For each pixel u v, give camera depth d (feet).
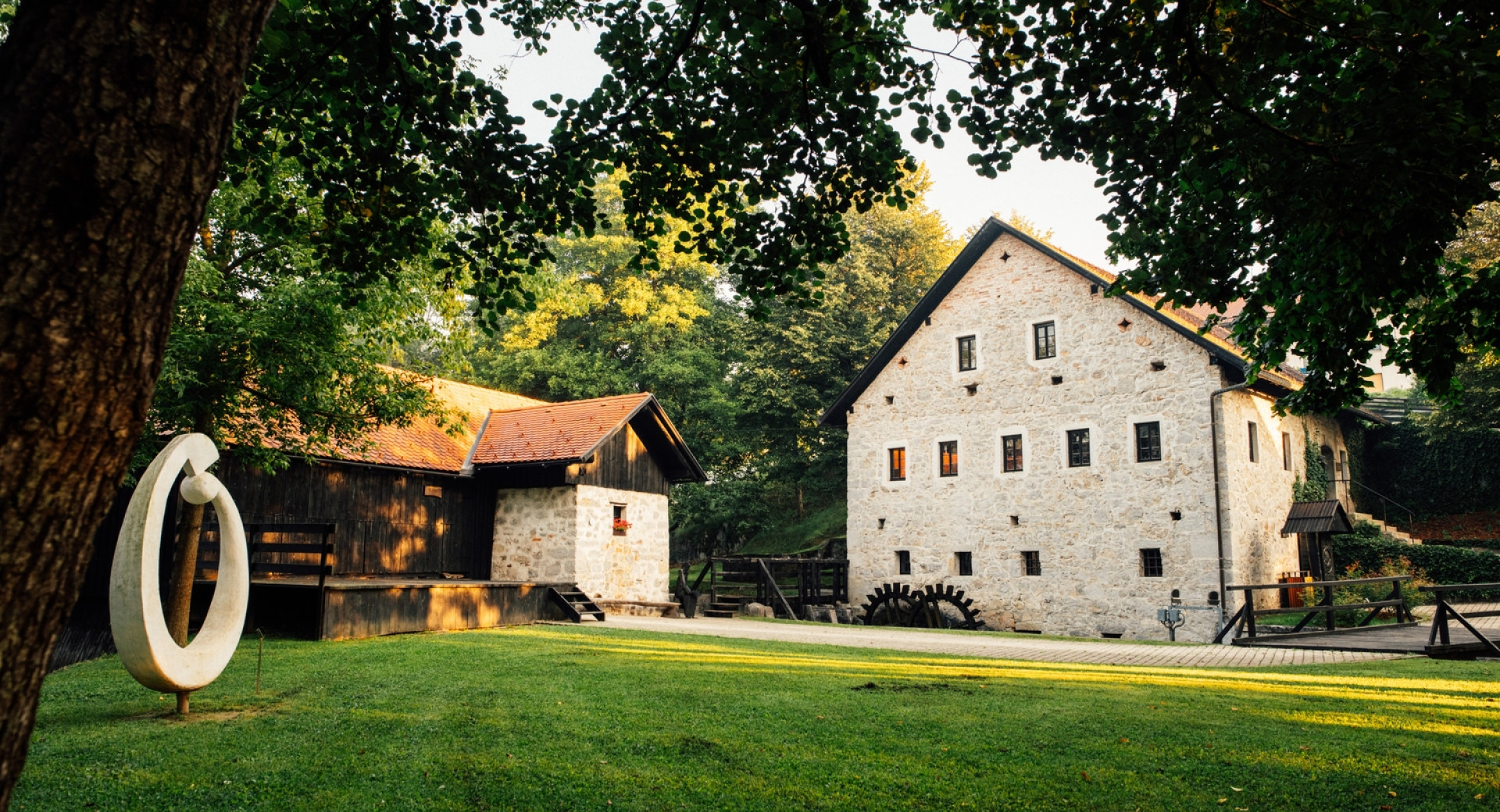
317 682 26.27
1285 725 21.18
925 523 79.10
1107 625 67.56
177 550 33.71
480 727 20.42
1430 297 21.16
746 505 101.30
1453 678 29.45
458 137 19.31
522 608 50.57
